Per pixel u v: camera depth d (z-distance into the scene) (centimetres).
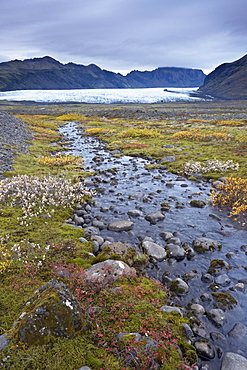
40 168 1962
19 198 1291
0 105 12019
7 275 689
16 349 438
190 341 535
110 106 12150
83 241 916
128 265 782
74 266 751
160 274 786
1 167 1812
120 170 2027
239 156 2242
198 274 788
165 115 6800
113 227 1053
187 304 652
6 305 570
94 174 1894
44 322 459
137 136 3672
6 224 1011
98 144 3328
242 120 4978
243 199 1334
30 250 817
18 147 2603
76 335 478
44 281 674
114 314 568
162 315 581
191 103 13912
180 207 1301
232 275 779
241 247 935
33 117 6950
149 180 1761
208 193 1489
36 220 1074
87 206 1277
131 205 1327
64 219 1127
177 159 2272
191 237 1013
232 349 526
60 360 429
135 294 644
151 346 468
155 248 884
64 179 1673
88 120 6450
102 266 727
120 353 454
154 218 1156
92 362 433
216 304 655
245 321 603
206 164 2028
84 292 632
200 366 484
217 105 11288
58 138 3800
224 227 1094
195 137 3297
